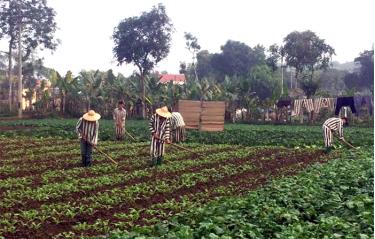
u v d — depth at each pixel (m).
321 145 26.25
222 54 81.62
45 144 25.92
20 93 54.66
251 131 34.06
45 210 10.88
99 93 51.84
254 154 22.11
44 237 9.19
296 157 20.97
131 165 18.08
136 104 52.81
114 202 11.80
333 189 12.09
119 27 60.62
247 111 51.12
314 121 49.16
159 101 50.00
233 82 54.47
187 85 51.56
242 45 82.25
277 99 49.75
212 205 10.54
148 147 23.97
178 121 21.25
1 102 64.00
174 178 15.01
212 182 14.80
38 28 59.81
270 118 51.50
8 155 21.47
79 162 18.75
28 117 53.97
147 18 59.66
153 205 11.35
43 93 55.00
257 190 12.17
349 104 38.94
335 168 15.38
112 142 26.44
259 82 64.88
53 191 12.98
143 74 59.75
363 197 10.23
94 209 11.18
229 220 8.81
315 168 16.05
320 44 61.31
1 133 31.50
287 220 8.98
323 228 8.30
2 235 9.16
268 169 17.56
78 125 17.89
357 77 76.56
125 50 60.38
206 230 8.08
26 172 16.72
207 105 33.34
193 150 23.30
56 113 54.34
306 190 11.26
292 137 29.80
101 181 14.48
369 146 24.75
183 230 7.91
